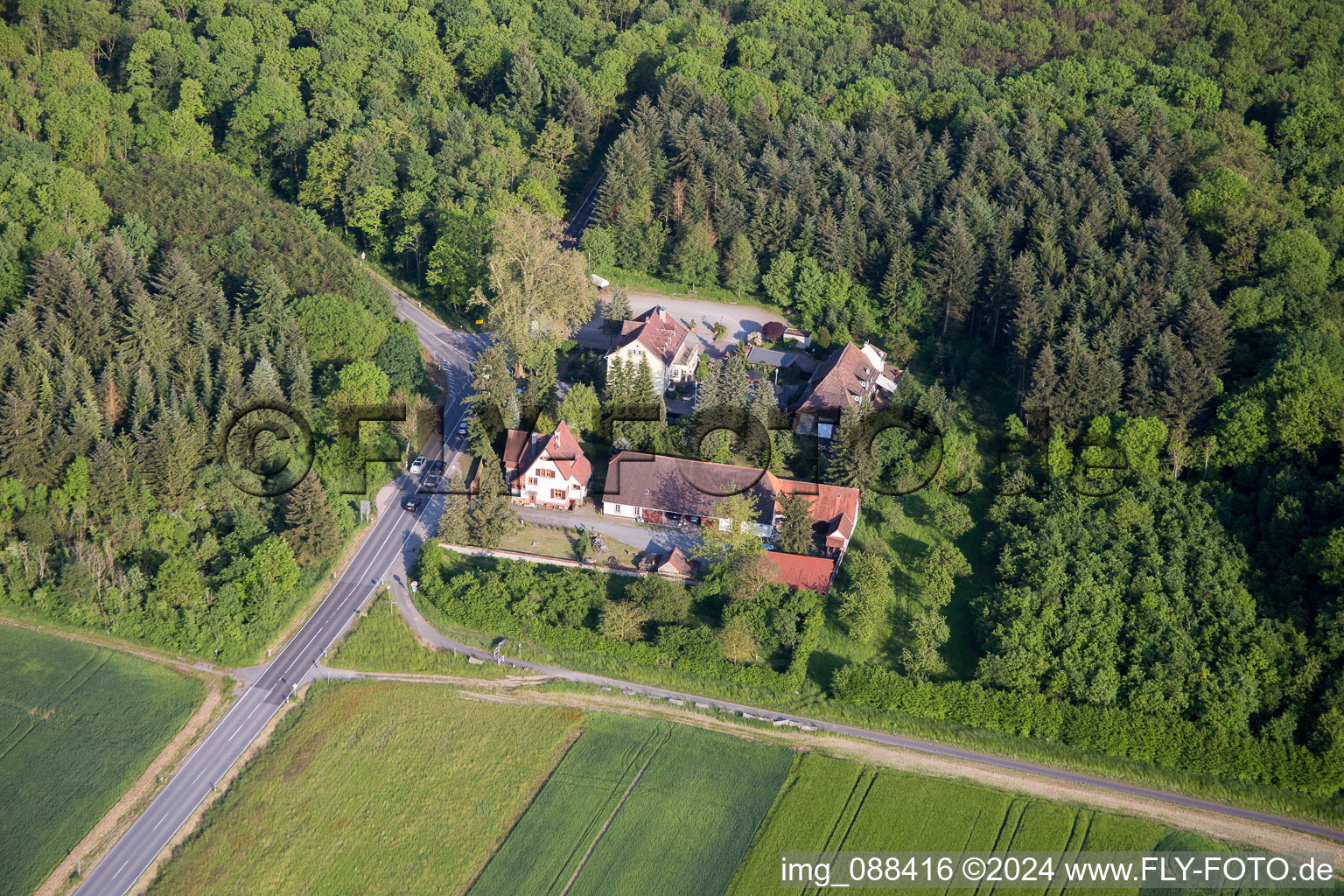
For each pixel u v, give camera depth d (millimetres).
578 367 171125
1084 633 124938
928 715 120500
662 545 139750
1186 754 116188
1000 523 142375
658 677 124250
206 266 167625
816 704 121875
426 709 119625
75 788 109375
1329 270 169750
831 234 185625
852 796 112000
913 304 178875
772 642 125500
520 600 128875
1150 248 172625
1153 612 126375
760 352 173125
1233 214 172875
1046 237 176625
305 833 106188
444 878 102688
